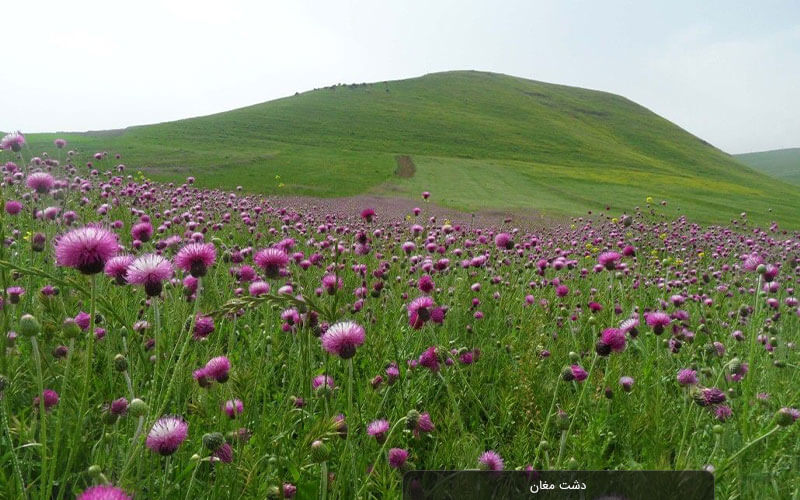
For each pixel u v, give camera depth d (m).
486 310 5.41
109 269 2.35
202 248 2.25
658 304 6.21
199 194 13.16
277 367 3.72
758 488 2.37
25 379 2.67
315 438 1.97
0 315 2.63
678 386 3.54
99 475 1.60
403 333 4.46
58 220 4.88
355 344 2.10
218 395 2.48
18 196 7.18
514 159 80.62
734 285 7.85
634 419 2.87
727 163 108.88
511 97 137.00
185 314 3.14
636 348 4.41
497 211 32.72
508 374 3.46
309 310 2.36
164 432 1.91
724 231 16.27
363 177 51.69
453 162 69.81
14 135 4.90
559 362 4.04
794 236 16.61
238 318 4.12
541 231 18.20
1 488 1.85
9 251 4.16
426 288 3.87
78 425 1.78
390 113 107.69
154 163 45.56
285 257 3.17
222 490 2.13
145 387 2.77
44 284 3.96
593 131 116.81
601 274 7.64
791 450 2.60
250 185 39.34
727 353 4.27
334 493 1.99
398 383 3.16
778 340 4.64
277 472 2.21
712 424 3.03
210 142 70.00
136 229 3.17
